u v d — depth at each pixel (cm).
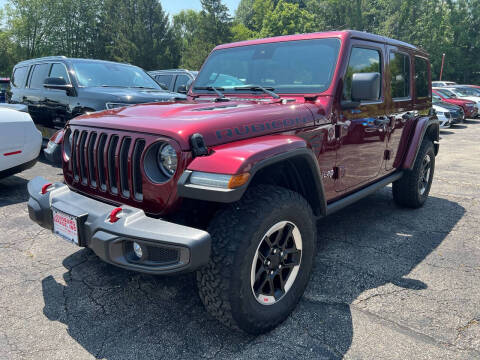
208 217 239
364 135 334
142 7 4697
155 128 213
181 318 246
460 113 1498
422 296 273
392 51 378
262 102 294
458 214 456
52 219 241
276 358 210
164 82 1033
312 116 273
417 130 422
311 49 315
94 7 5650
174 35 4894
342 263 324
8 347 218
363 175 347
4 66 5178
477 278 300
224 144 214
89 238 210
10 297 269
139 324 240
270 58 331
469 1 4850
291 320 244
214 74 362
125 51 4628
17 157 485
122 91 612
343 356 211
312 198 268
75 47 5656
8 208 454
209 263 202
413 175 439
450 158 843
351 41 310
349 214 452
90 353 214
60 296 271
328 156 293
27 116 502
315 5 5316
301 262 247
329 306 260
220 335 229
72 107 616
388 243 368
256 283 225
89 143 250
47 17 5406
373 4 5325
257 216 208
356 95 271
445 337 227
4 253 337
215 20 4550
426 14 4903
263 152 204
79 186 266
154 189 212
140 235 188
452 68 4859
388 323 241
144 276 299
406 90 416
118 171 230
